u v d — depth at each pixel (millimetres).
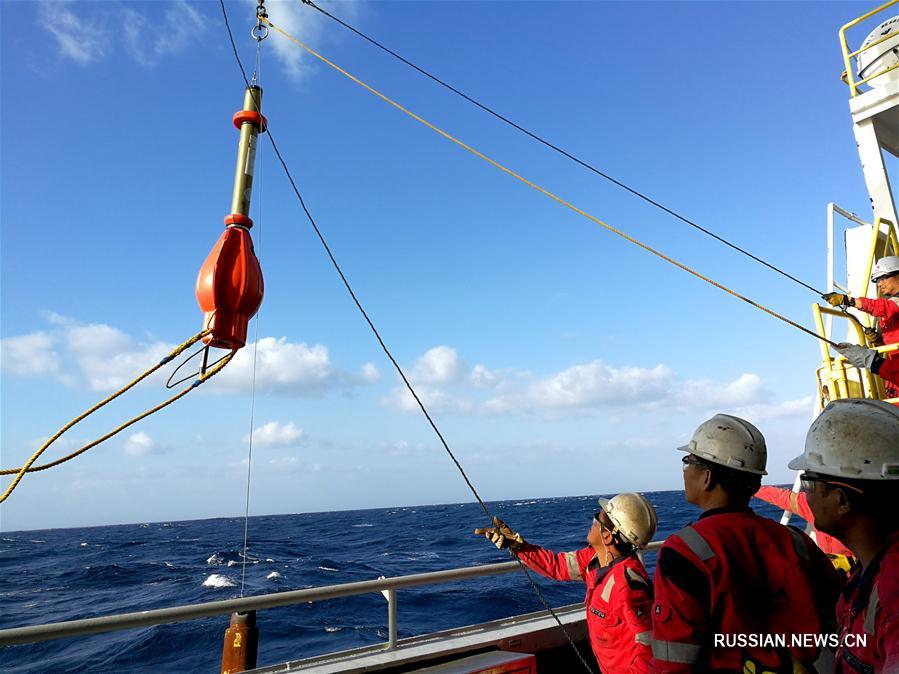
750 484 2102
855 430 1561
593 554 3426
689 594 1851
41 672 12852
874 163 6426
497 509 106625
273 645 13320
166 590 26094
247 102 3480
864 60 6633
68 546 72188
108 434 3213
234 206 3297
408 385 3461
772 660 1798
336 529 76188
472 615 15023
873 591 1381
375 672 3279
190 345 3141
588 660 4207
